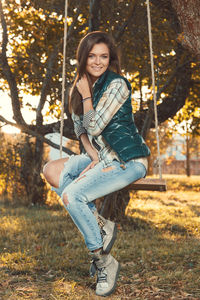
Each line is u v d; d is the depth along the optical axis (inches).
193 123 438.6
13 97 298.5
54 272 194.5
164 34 335.0
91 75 115.9
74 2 298.7
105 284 119.4
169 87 374.9
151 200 533.0
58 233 283.4
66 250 234.1
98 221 118.2
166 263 208.7
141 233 289.6
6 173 474.9
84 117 108.3
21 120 302.0
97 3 277.6
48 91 312.5
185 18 178.5
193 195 642.2
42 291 165.2
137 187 112.9
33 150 476.1
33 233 278.7
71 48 314.5
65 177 119.0
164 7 263.4
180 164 1578.5
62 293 162.7
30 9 320.2
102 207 299.4
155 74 322.3
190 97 415.5
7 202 463.5
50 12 316.2
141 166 109.3
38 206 448.8
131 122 111.7
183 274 187.2
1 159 476.1
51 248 243.1
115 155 108.7
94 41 110.3
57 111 324.8
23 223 320.5
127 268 201.3
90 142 117.2
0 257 219.1
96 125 105.8
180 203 512.7
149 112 307.6
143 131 313.6
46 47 323.0
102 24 296.2
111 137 107.9
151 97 346.3
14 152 477.1
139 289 170.7
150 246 246.5
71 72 291.7
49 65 317.1
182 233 298.4
